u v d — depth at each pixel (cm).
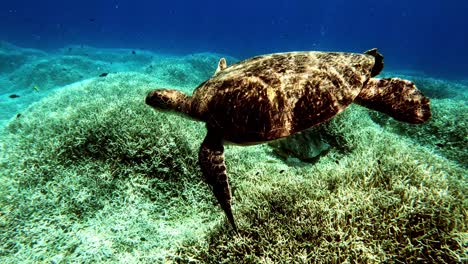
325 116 119
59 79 723
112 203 179
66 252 146
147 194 191
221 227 150
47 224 162
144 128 215
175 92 158
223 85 136
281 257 125
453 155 258
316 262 122
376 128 279
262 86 125
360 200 143
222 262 131
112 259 143
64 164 205
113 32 3412
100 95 346
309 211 143
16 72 809
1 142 268
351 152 230
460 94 636
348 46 2919
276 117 119
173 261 141
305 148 172
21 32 2334
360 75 133
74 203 176
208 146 129
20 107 508
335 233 130
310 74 127
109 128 218
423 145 281
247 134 122
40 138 230
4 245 149
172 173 200
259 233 139
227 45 2781
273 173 199
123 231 159
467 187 160
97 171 200
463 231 126
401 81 134
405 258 120
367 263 118
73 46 1648
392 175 158
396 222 132
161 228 165
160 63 799
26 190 184
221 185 116
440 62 2522
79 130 221
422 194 140
